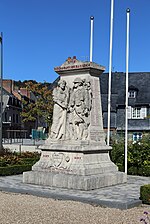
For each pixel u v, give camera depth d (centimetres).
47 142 1468
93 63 1435
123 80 5241
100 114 1477
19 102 7412
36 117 6406
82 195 1191
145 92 4984
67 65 1468
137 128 4722
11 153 2269
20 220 897
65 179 1330
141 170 1814
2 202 1116
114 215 970
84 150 1353
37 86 6038
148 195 1122
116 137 2669
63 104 1452
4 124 6397
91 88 1446
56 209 1025
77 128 1413
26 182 1444
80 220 910
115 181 1436
